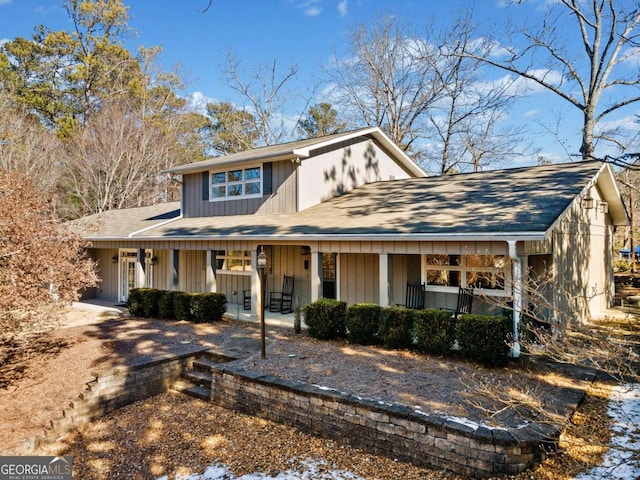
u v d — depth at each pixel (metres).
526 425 4.54
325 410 5.44
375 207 10.70
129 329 10.32
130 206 26.66
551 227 6.78
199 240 11.77
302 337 8.92
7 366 7.77
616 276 19.06
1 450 5.27
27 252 6.55
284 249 12.55
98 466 5.06
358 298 10.88
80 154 24.94
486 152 23.33
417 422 4.69
